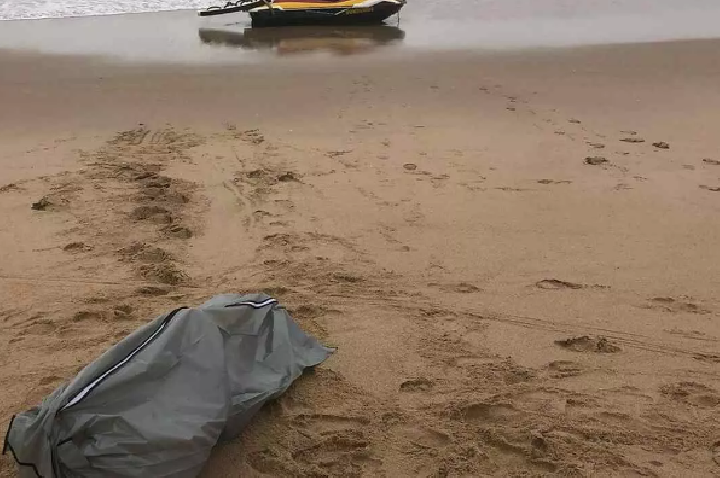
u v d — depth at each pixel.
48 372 3.62
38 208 5.64
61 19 15.70
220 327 3.22
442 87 9.87
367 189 6.15
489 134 7.79
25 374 3.60
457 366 3.70
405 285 4.55
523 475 2.96
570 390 3.51
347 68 11.10
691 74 10.51
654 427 3.25
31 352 3.79
